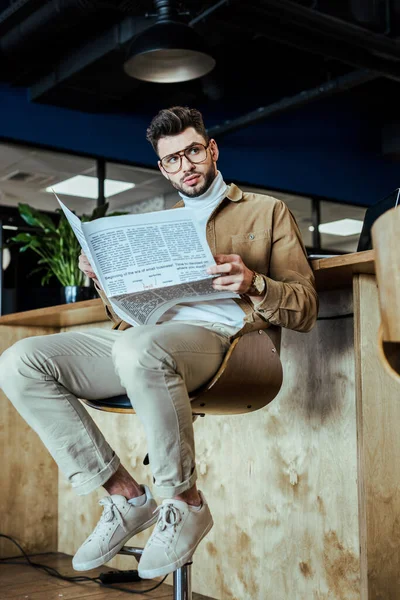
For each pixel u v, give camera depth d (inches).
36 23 201.8
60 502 114.2
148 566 53.0
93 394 60.2
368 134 315.9
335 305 72.8
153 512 61.1
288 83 289.7
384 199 72.6
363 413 62.2
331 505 71.4
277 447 78.0
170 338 53.6
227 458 84.3
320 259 63.9
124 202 262.7
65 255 146.9
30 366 57.6
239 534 81.9
